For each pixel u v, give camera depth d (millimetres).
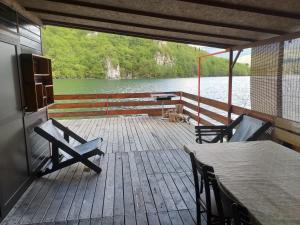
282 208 1381
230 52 4949
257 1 2662
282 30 3535
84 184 3348
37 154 3770
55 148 3578
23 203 2883
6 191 2670
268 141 2766
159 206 2771
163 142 5355
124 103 8445
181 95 8570
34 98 3277
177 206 2766
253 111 4113
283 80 3371
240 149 2482
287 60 3283
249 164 2066
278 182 1714
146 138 5699
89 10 3863
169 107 8766
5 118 2725
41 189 3229
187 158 4297
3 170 2627
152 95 8102
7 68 2820
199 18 3498
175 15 3518
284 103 3373
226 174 1860
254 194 1544
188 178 3475
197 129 3729
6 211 2643
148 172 3711
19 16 3266
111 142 5391
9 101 2838
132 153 4602
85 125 7223
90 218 2570
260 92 3906
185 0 2838
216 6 2859
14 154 2920
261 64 3865
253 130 3703
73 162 3631
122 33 5348
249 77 4215
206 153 2363
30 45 3727
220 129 3814
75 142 5531
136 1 3203
